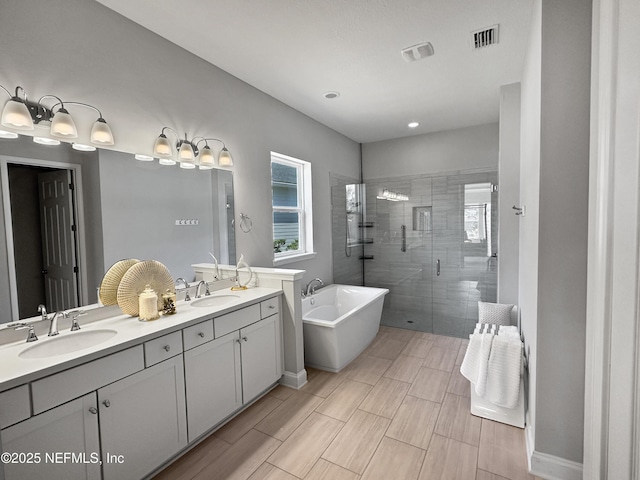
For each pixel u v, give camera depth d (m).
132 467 1.53
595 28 1.01
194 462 1.81
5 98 1.52
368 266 4.96
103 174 1.91
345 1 1.84
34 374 1.19
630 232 0.71
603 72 0.86
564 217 1.57
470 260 4.22
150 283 2.03
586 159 1.51
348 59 2.48
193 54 2.42
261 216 3.09
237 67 2.61
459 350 3.39
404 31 2.13
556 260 1.60
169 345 1.71
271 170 3.21
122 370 1.49
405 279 4.66
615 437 0.80
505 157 3.08
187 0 1.83
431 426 2.12
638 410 0.69
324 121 3.96
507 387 2.06
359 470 1.75
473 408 2.24
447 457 1.83
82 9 1.79
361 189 4.95
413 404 2.38
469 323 4.20
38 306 1.64
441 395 2.50
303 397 2.48
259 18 1.99
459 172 4.25
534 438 1.71
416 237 4.57
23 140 1.60
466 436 2.01
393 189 4.74
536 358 1.67
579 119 1.51
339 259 4.47
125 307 1.89
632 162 0.71
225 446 1.94
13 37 1.54
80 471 1.34
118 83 1.97
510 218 3.12
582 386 1.58
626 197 0.74
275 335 2.51
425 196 4.50
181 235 2.36
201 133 2.49
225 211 2.71
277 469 1.76
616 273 0.79
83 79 1.80
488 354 2.12
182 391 1.78
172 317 1.87
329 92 3.10
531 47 2.02
